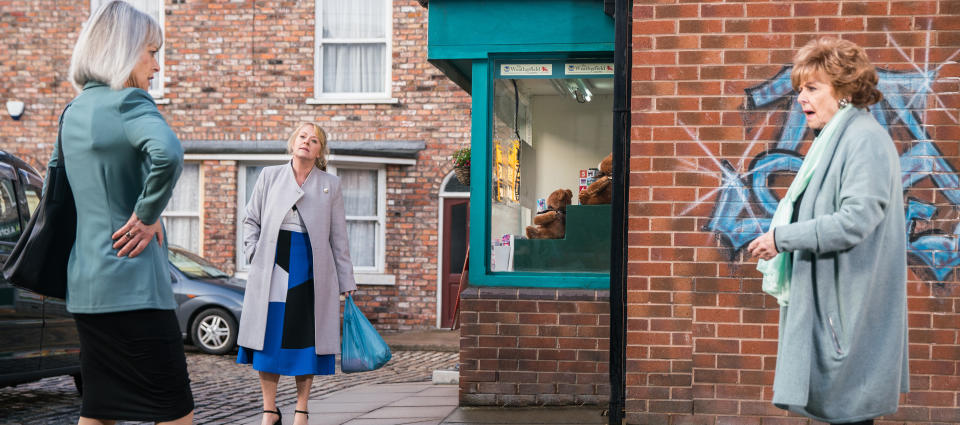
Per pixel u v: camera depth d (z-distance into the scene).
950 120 5.14
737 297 5.28
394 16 15.15
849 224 2.92
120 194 3.18
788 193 3.21
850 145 3.04
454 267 15.16
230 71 15.25
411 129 15.12
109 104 3.16
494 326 6.24
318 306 5.37
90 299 3.14
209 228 15.09
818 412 3.07
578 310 6.19
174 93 15.32
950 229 5.12
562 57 6.44
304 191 5.44
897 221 3.08
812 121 3.21
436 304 15.12
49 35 15.70
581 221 6.45
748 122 5.29
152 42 3.34
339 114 15.20
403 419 5.94
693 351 5.30
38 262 3.19
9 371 6.44
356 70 15.27
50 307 6.95
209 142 15.13
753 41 5.29
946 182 5.13
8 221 6.84
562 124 6.48
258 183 5.55
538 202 6.48
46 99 15.68
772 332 5.24
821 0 5.24
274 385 5.43
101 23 3.24
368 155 14.95
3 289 6.41
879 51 5.19
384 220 15.20
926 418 5.12
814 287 3.06
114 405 3.25
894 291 3.05
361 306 15.20
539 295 6.21
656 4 5.38
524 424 5.64
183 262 12.45
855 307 2.99
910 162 5.16
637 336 5.37
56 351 7.00
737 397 5.26
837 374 3.01
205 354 11.91
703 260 5.31
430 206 15.13
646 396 5.36
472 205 6.41
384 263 15.21
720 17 5.32
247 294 5.36
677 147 5.34
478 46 6.39
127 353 3.21
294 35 15.23
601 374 6.16
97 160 3.15
